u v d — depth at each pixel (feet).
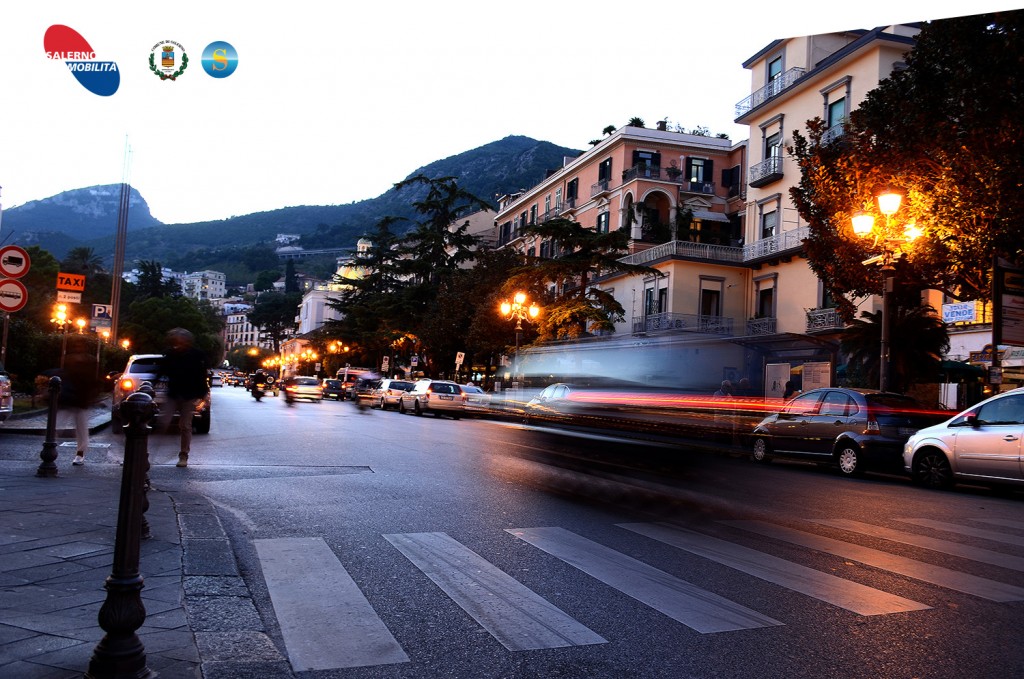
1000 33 45.11
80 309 155.74
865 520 26.04
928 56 50.34
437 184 182.29
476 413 106.32
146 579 16.03
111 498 24.43
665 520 24.50
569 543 20.67
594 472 36.19
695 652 12.66
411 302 172.86
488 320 130.82
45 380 57.16
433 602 15.29
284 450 44.16
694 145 158.30
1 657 11.14
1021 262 47.55
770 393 106.93
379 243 194.90
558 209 183.11
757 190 119.85
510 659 12.30
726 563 18.76
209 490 28.91
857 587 16.76
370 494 28.53
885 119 53.01
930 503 31.58
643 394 39.65
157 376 35.29
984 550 21.17
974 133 44.60
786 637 13.43
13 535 18.93
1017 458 35.01
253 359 528.22
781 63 116.88
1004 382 67.72
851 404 46.01
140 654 10.46
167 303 285.02
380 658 12.27
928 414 45.57
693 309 125.29
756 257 116.78
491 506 26.30
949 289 56.80
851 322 65.36
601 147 163.84
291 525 22.68
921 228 49.75
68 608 13.55
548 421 41.34
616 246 112.27
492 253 156.25
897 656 12.57
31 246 196.75
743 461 44.01
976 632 13.82
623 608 15.01
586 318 106.83
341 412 100.27
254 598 15.39
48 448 29.43
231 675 11.43
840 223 57.06
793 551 20.31
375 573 17.40
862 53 97.71
